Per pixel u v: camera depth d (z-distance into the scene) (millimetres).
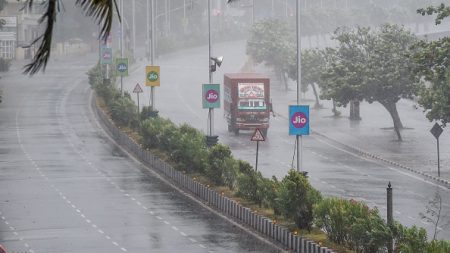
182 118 127438
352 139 108688
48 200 70000
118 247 52562
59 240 54781
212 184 73000
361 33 113938
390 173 83438
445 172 82625
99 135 111500
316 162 90875
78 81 181750
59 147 101688
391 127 120438
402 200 68312
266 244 53219
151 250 51562
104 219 62062
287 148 101250
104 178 81250
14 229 58625
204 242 53906
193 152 78188
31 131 115562
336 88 107875
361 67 107375
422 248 37406
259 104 112500
